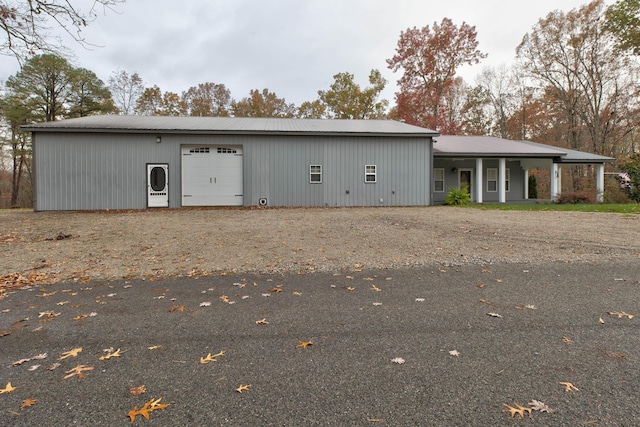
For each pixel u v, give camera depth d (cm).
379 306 356
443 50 3238
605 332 286
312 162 1661
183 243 729
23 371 238
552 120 3350
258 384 218
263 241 741
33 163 1488
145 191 1558
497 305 354
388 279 457
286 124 1812
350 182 1686
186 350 266
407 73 3372
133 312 350
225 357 254
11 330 309
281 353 260
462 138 2320
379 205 1702
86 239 789
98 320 330
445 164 2125
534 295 382
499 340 275
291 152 1648
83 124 1535
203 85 4169
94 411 192
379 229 884
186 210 1459
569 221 980
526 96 3409
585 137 3119
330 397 203
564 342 269
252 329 304
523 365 236
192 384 219
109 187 1534
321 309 350
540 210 1345
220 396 205
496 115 3769
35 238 809
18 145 3036
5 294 414
